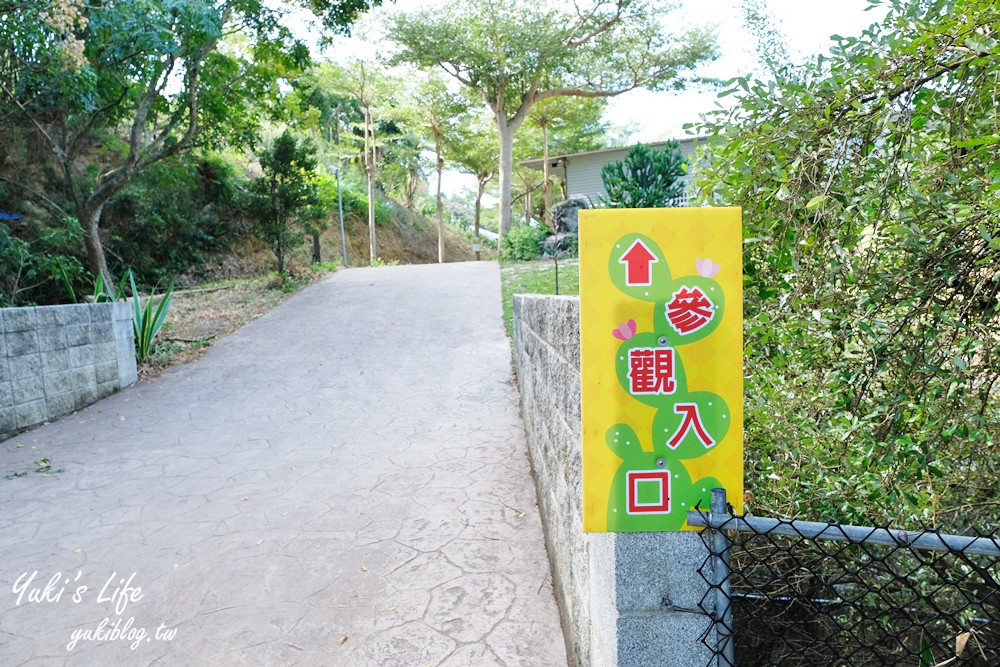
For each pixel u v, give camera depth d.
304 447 4.76
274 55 10.73
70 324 5.93
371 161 24.97
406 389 6.20
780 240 1.60
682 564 1.32
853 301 1.52
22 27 6.38
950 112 1.56
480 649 2.36
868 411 1.65
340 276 13.47
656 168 8.99
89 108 8.09
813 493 1.76
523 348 4.67
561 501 2.39
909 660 1.71
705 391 1.28
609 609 1.41
